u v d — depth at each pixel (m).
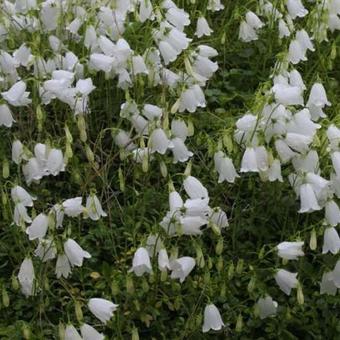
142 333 4.88
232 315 4.86
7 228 5.26
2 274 5.17
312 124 4.80
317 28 6.55
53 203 5.58
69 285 4.96
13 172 5.68
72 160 5.42
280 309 4.91
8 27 6.11
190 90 5.29
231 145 4.86
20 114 5.79
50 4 6.11
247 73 6.66
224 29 6.70
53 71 5.45
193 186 4.73
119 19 6.04
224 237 5.35
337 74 6.89
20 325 4.73
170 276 4.69
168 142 5.04
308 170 4.79
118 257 5.22
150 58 5.65
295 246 4.57
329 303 5.00
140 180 5.56
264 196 5.38
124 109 5.29
